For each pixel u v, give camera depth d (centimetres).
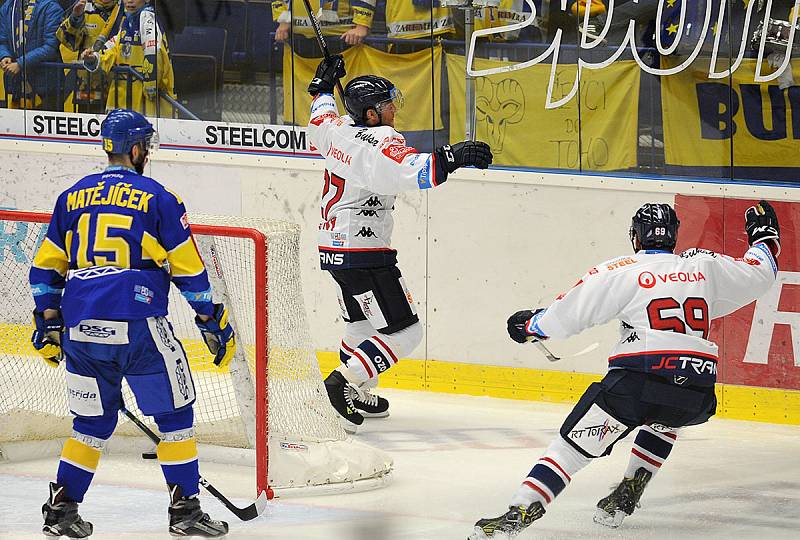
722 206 2238
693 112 2294
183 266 1428
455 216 2378
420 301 2420
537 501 1444
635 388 1445
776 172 2262
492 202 2353
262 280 1683
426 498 1741
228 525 1593
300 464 1734
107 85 2661
